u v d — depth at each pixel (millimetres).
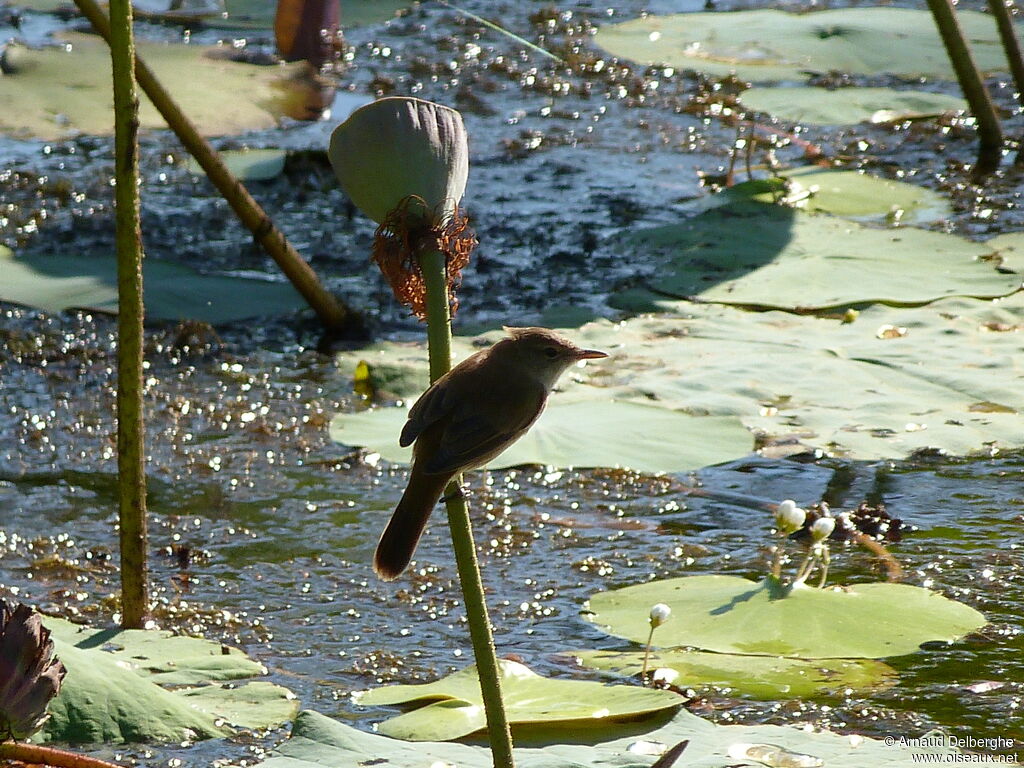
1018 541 8867
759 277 13227
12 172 16828
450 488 4723
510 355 6141
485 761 6102
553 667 7395
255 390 11594
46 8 22734
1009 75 20141
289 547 8984
